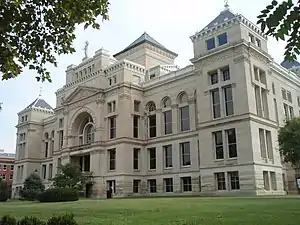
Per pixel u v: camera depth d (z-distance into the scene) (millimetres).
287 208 17672
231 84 46000
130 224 13227
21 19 12812
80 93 68750
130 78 63000
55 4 13141
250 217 14227
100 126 62562
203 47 50562
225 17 49844
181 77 57281
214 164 46000
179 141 55781
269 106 48406
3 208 27156
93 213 19047
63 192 42844
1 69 12992
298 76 65125
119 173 57656
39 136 93812
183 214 16688
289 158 36000
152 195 56938
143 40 73750
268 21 6355
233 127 44750
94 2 13430
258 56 48188
